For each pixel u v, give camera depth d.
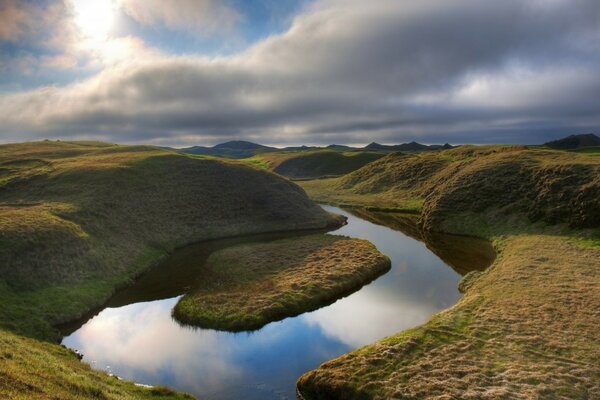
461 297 37.31
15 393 13.80
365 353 25.47
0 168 77.56
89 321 33.59
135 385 22.77
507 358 23.77
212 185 80.00
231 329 31.70
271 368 26.02
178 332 31.48
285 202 82.00
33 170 73.75
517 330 27.06
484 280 38.53
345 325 32.03
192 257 53.47
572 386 20.73
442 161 117.75
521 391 20.45
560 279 35.84
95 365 26.30
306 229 72.31
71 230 45.62
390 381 22.02
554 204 58.03
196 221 66.81
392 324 32.03
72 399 15.18
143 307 36.69
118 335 30.98
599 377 21.41
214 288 40.38
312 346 28.81
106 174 69.19
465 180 77.94
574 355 23.61
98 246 46.56
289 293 37.16
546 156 79.12
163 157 87.75
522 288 34.62
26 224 43.22
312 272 43.12
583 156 73.94
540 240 50.47
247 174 89.38
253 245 58.06
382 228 72.81
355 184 128.38
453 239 61.34
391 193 108.38
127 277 43.56
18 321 30.14
